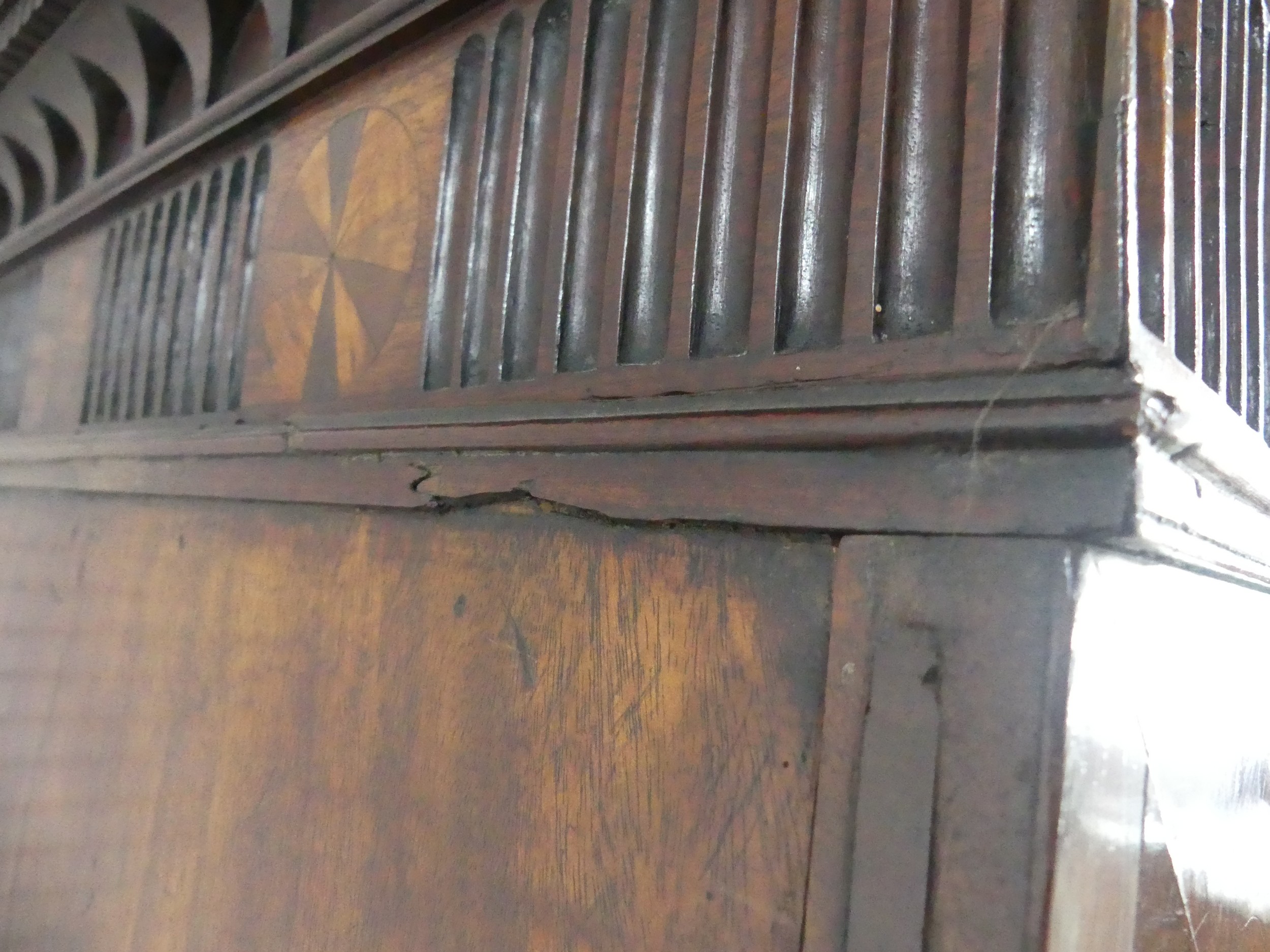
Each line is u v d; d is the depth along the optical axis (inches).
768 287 24.2
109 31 62.5
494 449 29.9
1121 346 17.7
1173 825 22.2
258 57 52.4
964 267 20.5
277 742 36.9
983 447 19.3
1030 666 17.8
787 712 21.3
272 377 44.1
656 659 24.2
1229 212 31.3
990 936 17.3
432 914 28.7
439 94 37.3
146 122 61.8
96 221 67.1
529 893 26.0
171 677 44.6
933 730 18.7
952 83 22.1
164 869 41.9
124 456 52.7
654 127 28.9
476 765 28.5
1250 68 34.8
